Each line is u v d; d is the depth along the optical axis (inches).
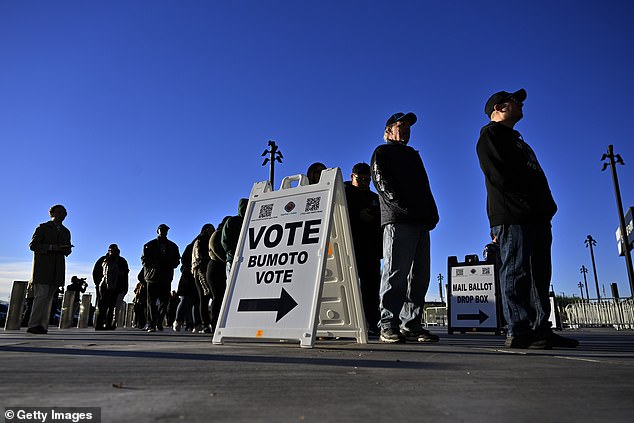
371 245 220.7
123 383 58.2
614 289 756.0
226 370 71.7
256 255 147.4
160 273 364.2
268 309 135.6
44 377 63.1
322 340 177.3
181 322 389.1
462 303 328.5
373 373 70.2
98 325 401.4
